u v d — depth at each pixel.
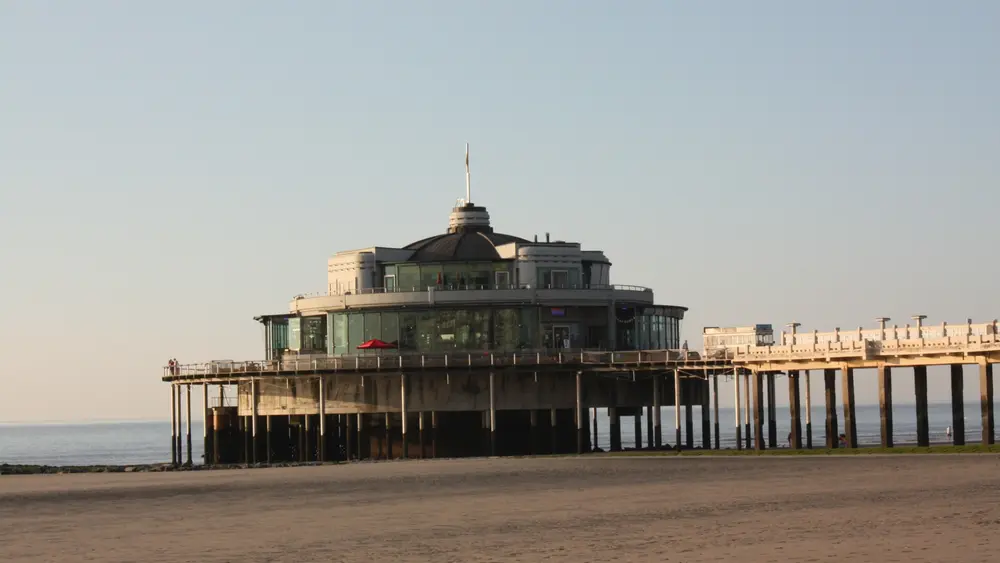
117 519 57.19
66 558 45.06
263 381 106.25
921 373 78.50
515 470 76.25
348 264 110.25
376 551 44.41
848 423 79.94
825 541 42.56
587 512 53.47
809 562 38.94
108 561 44.12
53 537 51.03
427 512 55.66
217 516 57.12
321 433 101.62
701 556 40.75
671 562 39.91
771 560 39.50
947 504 50.22
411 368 98.25
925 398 78.38
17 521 57.44
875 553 39.91
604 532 47.00
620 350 103.75
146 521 56.00
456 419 101.62
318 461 101.44
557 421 100.75
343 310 106.38
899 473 63.34
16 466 107.75
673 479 66.94
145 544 48.09
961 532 43.06
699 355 89.81
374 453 103.38
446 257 109.62
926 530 43.81
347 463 91.88
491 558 41.97
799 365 82.81
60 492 71.81
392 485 69.31
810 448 84.19
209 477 80.81
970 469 63.31
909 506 50.19
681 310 115.94
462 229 117.81
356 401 101.75
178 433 114.62
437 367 98.00
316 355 106.00
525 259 106.31
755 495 57.34
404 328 104.38
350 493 65.69
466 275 107.31
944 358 74.25
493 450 98.31
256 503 62.41
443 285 107.31
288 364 102.19
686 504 54.97
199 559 43.88
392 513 55.75
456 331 103.69
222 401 115.31
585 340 105.38
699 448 101.44
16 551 47.09
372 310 105.06
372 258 110.06
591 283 110.44
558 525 49.56
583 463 80.19
